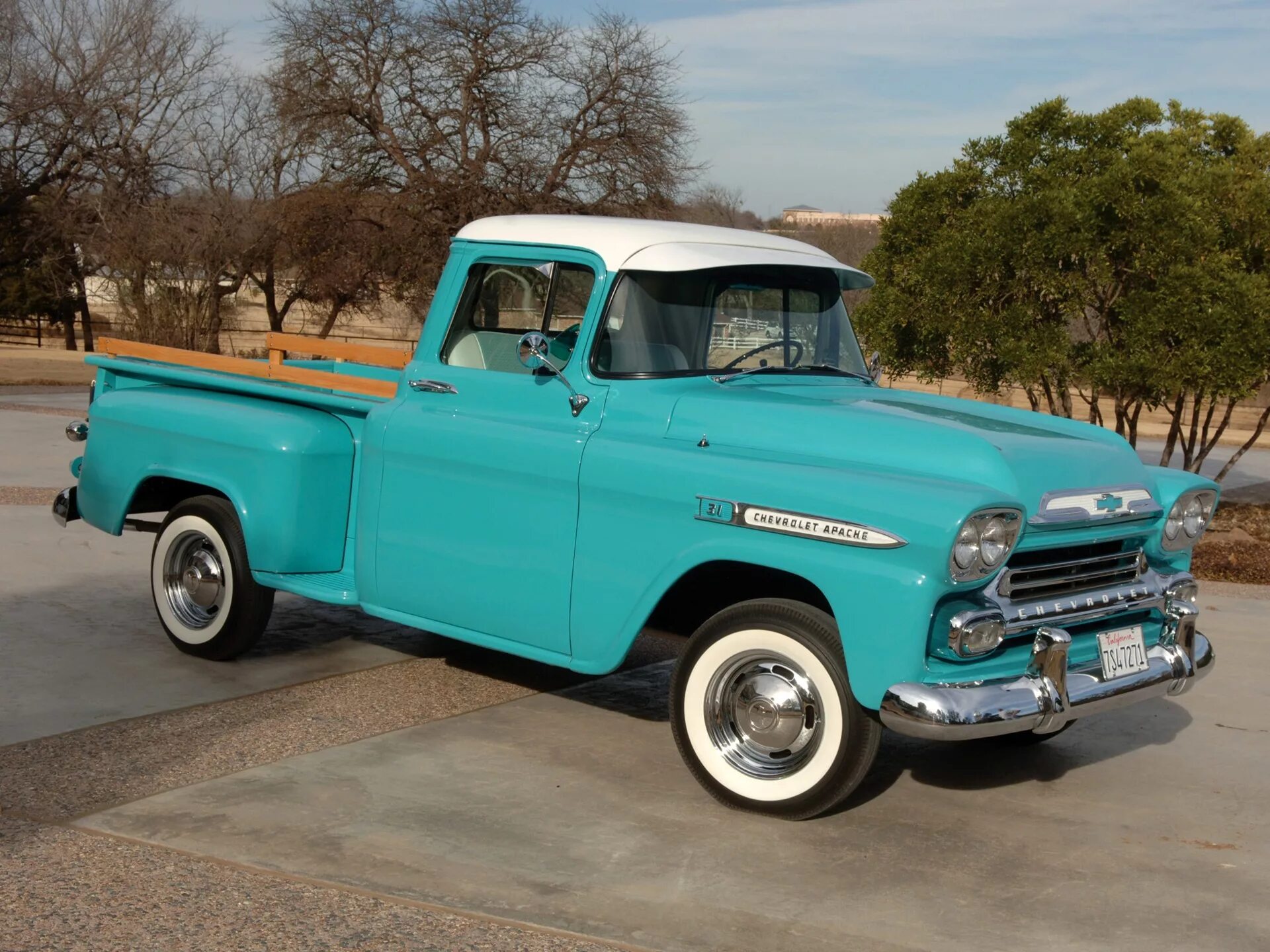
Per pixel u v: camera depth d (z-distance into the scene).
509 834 4.09
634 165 30.67
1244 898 3.85
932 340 11.51
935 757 5.18
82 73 36.88
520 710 5.51
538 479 4.72
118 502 6.21
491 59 30.88
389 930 3.38
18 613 6.82
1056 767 5.09
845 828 4.30
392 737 5.04
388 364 6.29
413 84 31.12
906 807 4.55
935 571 3.81
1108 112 11.20
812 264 5.22
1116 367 10.59
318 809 4.23
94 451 6.33
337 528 5.64
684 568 4.33
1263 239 11.33
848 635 3.96
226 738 4.95
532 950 3.30
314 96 31.47
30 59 36.78
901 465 4.19
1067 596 4.29
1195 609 4.67
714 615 4.43
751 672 4.36
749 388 4.86
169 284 31.58
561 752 4.95
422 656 6.34
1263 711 5.97
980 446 4.12
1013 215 10.58
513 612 4.84
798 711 4.24
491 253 5.14
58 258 39.69
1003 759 5.18
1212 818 4.55
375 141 31.69
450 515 5.02
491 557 4.89
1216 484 4.80
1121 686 4.33
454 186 30.58
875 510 3.89
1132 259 10.70
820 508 4.00
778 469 4.15
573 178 31.42
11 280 40.72
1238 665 6.85
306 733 5.05
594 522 4.57
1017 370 10.61
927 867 3.99
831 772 4.14
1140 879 3.97
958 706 3.82
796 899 3.70
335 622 6.98
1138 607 4.51
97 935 3.30
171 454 5.94
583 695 5.79
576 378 4.80
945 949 3.41
